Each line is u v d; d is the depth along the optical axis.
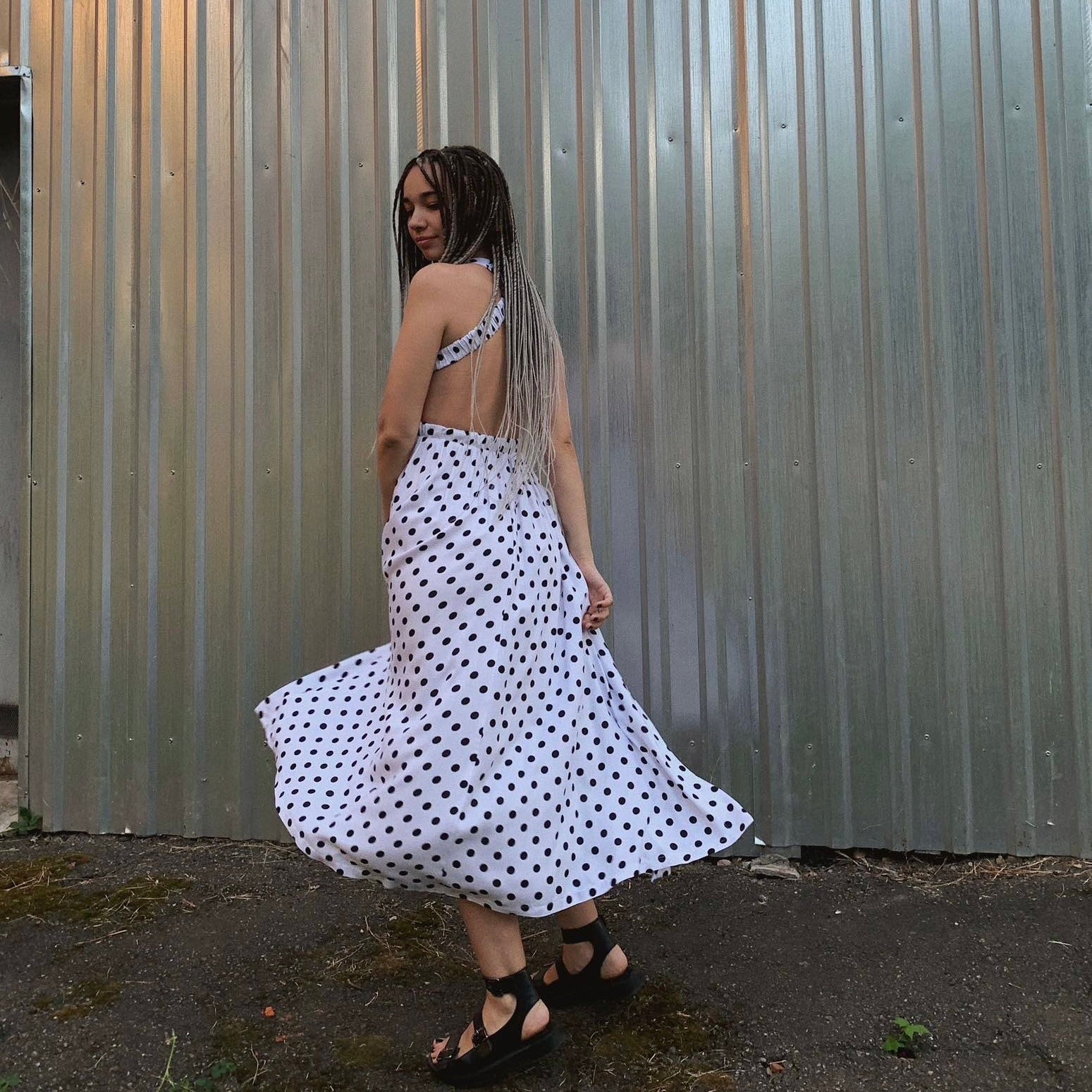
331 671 1.70
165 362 2.61
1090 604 2.30
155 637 2.60
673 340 2.41
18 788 2.89
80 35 2.68
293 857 2.45
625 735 1.61
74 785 2.62
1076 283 2.31
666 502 2.41
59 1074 1.50
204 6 2.62
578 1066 1.51
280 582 2.55
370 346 2.52
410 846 1.34
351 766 1.49
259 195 2.58
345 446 2.52
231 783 2.56
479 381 1.52
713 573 2.39
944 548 2.33
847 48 2.38
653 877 1.54
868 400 2.36
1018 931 1.96
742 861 2.37
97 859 2.44
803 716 2.36
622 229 2.44
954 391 2.34
